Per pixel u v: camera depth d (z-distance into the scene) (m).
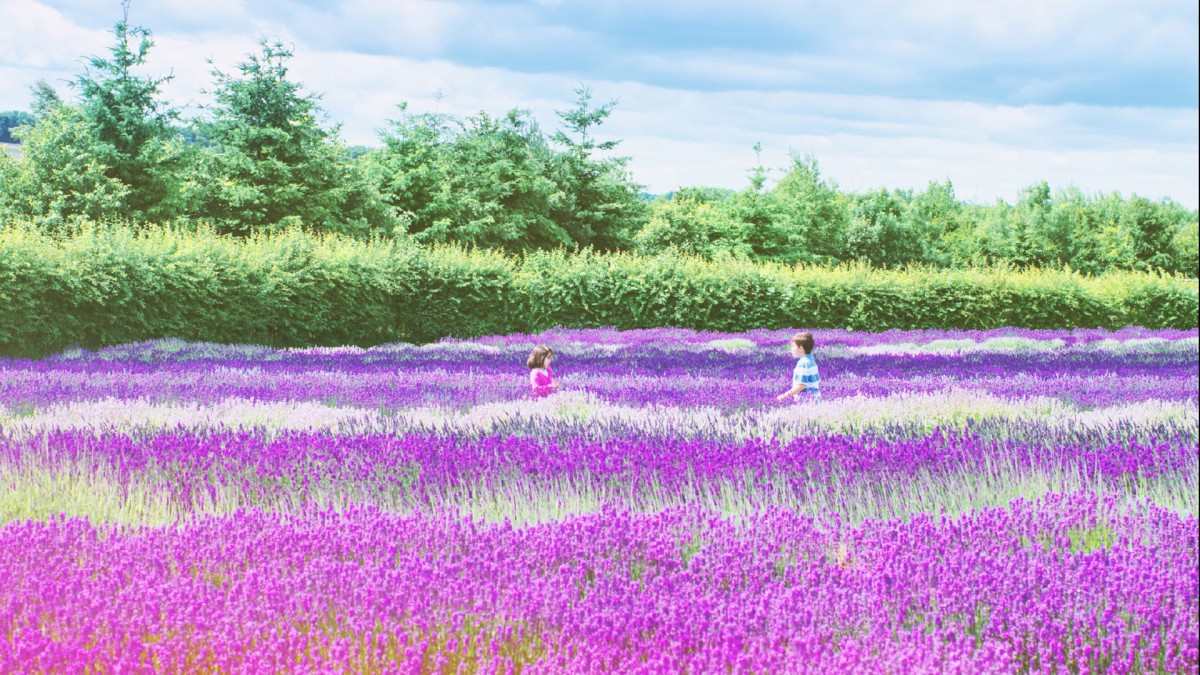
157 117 34.47
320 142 37.28
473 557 4.32
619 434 7.58
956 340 24.92
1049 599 3.74
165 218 33.34
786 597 3.73
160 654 3.17
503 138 44.50
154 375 12.93
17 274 17.05
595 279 27.86
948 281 30.81
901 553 4.46
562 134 46.50
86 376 12.46
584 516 5.10
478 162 43.97
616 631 3.46
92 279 18.12
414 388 11.62
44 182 31.28
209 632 3.38
